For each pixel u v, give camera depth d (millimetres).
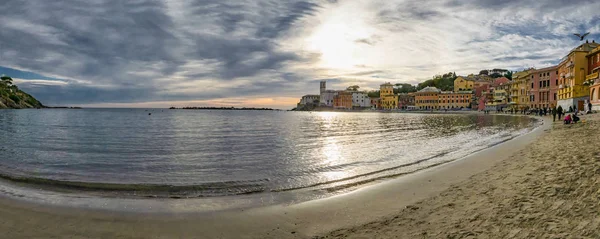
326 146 27453
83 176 15039
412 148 24562
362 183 12328
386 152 22453
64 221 7945
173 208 9180
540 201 7238
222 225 7621
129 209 9078
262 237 6820
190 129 51844
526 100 102750
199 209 9055
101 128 52000
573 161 11164
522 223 6156
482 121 67375
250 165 18016
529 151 16078
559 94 77625
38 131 43969
